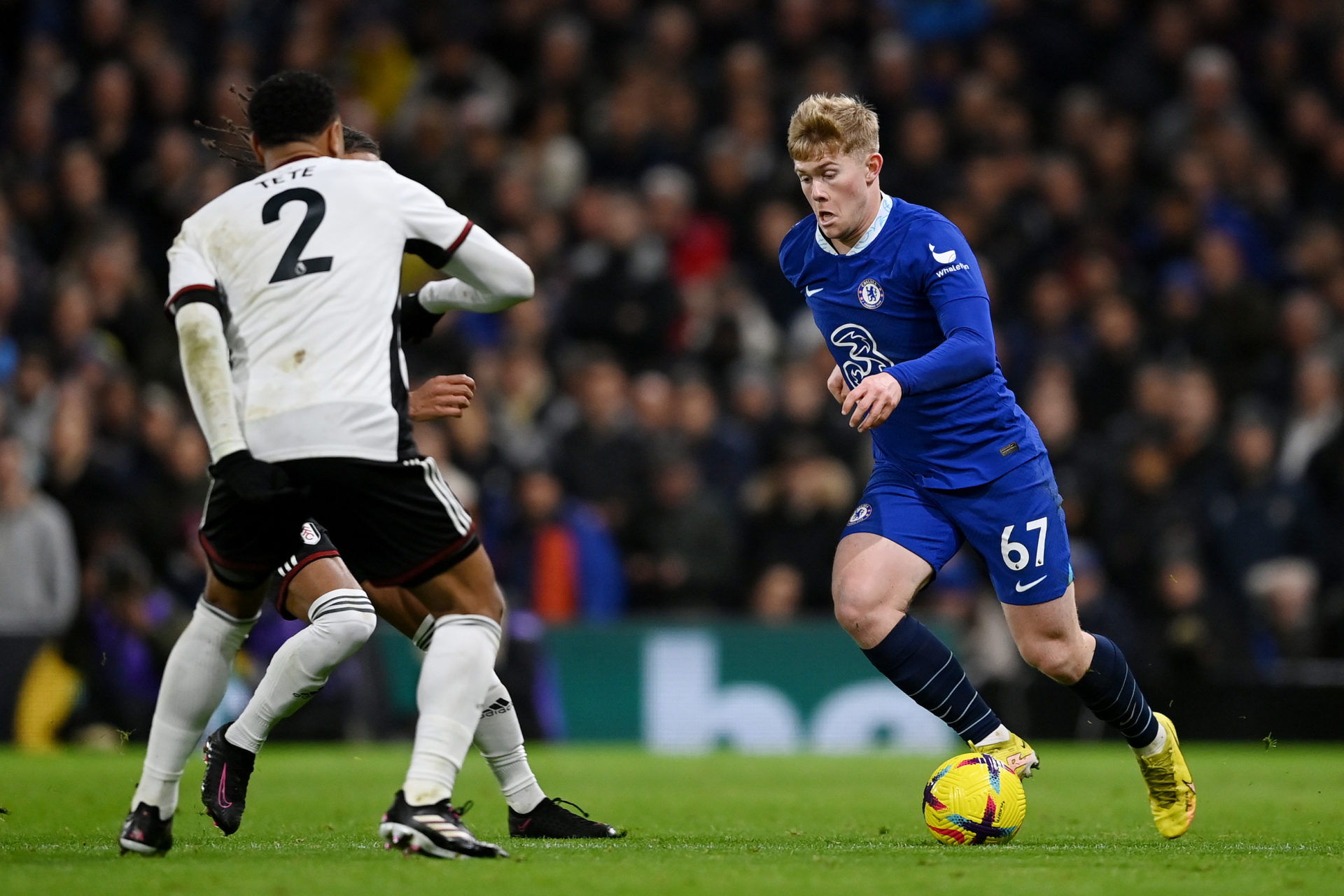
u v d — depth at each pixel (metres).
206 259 15.22
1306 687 40.72
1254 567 45.34
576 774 30.91
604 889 13.05
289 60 59.22
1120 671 19.33
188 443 42.44
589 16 61.72
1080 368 51.31
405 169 53.50
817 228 19.75
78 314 46.47
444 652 15.16
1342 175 60.81
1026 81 63.31
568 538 43.09
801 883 13.52
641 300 51.59
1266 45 62.81
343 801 23.72
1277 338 52.31
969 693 19.34
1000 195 55.78
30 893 12.73
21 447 40.09
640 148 57.22
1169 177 58.97
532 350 49.00
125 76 54.56
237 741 18.05
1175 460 47.22
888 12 62.53
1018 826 18.03
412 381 46.12
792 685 41.28
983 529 19.34
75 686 37.78
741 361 50.31
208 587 15.46
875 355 19.66
